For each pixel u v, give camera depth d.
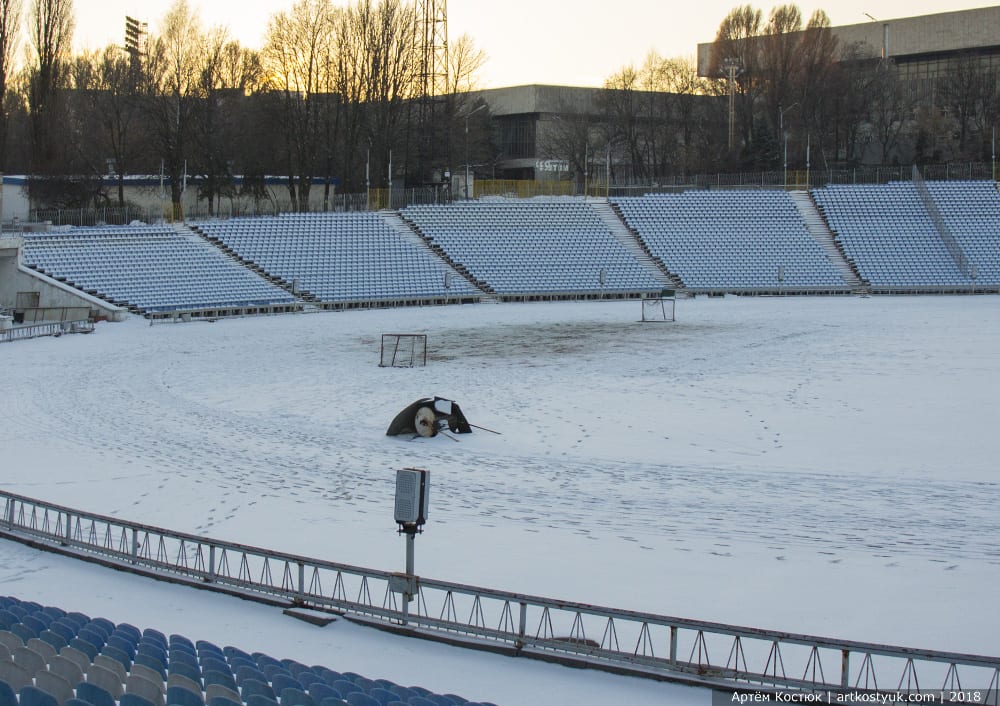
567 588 20.61
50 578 21.11
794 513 26.12
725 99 139.88
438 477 30.34
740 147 134.38
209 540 20.58
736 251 97.38
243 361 53.62
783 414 39.44
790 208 103.75
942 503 27.05
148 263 78.81
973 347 56.69
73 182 96.50
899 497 27.67
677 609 19.39
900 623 18.64
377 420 39.06
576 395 43.81
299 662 16.66
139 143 112.94
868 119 137.12
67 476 30.08
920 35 151.00
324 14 111.25
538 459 32.78
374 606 18.94
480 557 22.67
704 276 93.75
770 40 137.38
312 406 41.66
